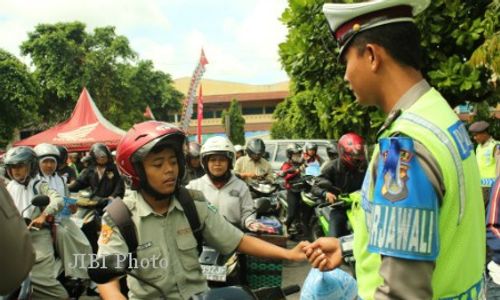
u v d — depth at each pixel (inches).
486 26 255.4
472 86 261.9
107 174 264.2
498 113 599.2
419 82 58.6
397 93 58.2
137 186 89.5
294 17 296.0
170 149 88.2
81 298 216.4
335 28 61.8
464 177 54.7
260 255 94.0
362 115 299.9
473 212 56.1
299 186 307.6
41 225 179.0
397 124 56.5
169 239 89.8
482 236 59.7
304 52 297.4
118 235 86.7
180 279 89.7
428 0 58.0
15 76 1038.4
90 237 252.4
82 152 647.8
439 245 52.1
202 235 95.0
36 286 179.8
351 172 220.8
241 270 157.2
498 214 102.3
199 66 671.8
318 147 449.7
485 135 275.0
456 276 55.0
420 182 51.3
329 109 309.7
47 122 1317.7
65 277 200.1
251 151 318.7
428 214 50.8
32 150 188.9
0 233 58.4
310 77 309.4
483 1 270.4
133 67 1371.8
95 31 1263.5
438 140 53.5
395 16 57.5
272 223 174.7
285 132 1400.1
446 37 273.0
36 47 1221.7
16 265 60.0
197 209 93.0
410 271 50.6
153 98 1443.2
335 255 81.0
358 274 60.2
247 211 178.7
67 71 1214.3
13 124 1071.0
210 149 176.1
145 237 88.1
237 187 181.8
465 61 284.4
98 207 256.5
